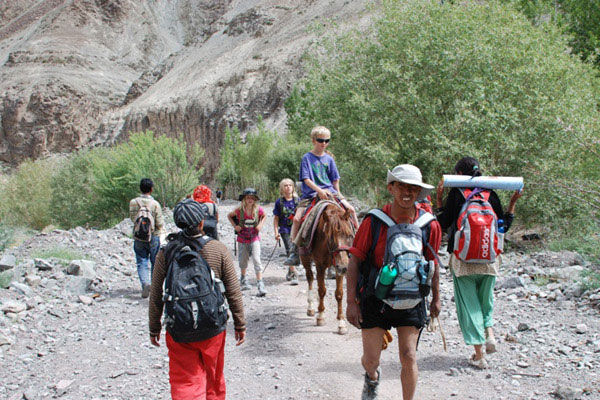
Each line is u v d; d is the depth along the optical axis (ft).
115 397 16.38
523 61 37.96
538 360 16.98
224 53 472.03
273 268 36.78
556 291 23.41
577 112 35.01
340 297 21.76
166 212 61.16
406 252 11.88
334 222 19.92
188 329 11.68
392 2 43.68
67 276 30.89
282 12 515.50
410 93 38.22
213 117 355.56
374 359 12.54
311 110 50.21
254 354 19.92
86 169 89.15
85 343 21.67
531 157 35.12
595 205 31.60
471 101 37.06
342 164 48.39
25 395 16.62
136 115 411.34
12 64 644.69
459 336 20.16
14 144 502.38
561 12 64.39
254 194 29.17
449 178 16.90
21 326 23.34
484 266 16.57
